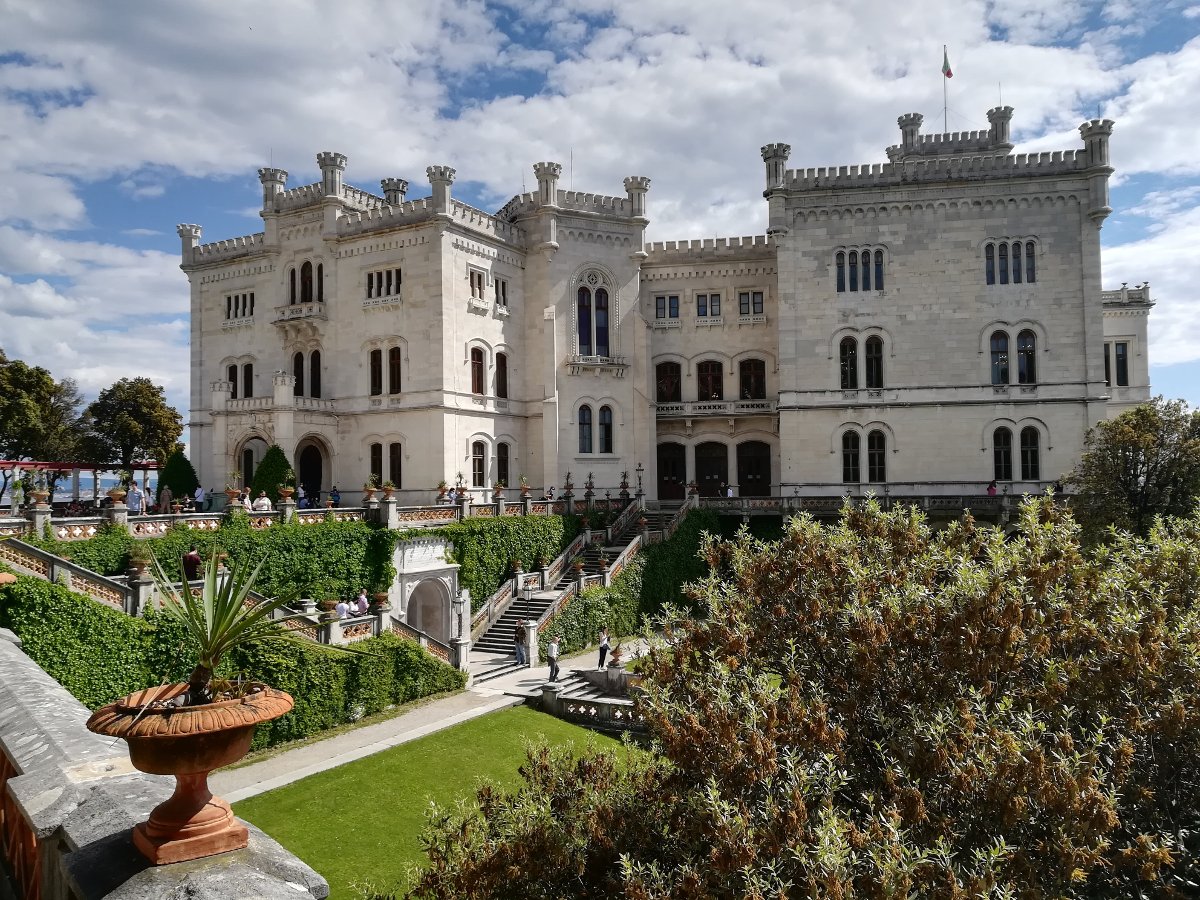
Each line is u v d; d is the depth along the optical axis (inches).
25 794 289.9
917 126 2714.1
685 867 437.4
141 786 297.4
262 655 1116.5
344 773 1018.7
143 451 3026.6
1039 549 657.6
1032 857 469.4
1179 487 1558.8
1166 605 645.9
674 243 2561.5
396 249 2085.4
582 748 1133.1
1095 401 2118.6
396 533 1625.2
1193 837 523.5
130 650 1009.5
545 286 2284.7
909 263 2208.4
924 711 546.9
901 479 2194.9
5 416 2442.2
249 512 1398.9
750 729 485.1
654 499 2400.3
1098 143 2116.1
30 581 938.7
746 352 2524.6
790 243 2256.4
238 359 2346.2
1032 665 582.2
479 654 1668.3
